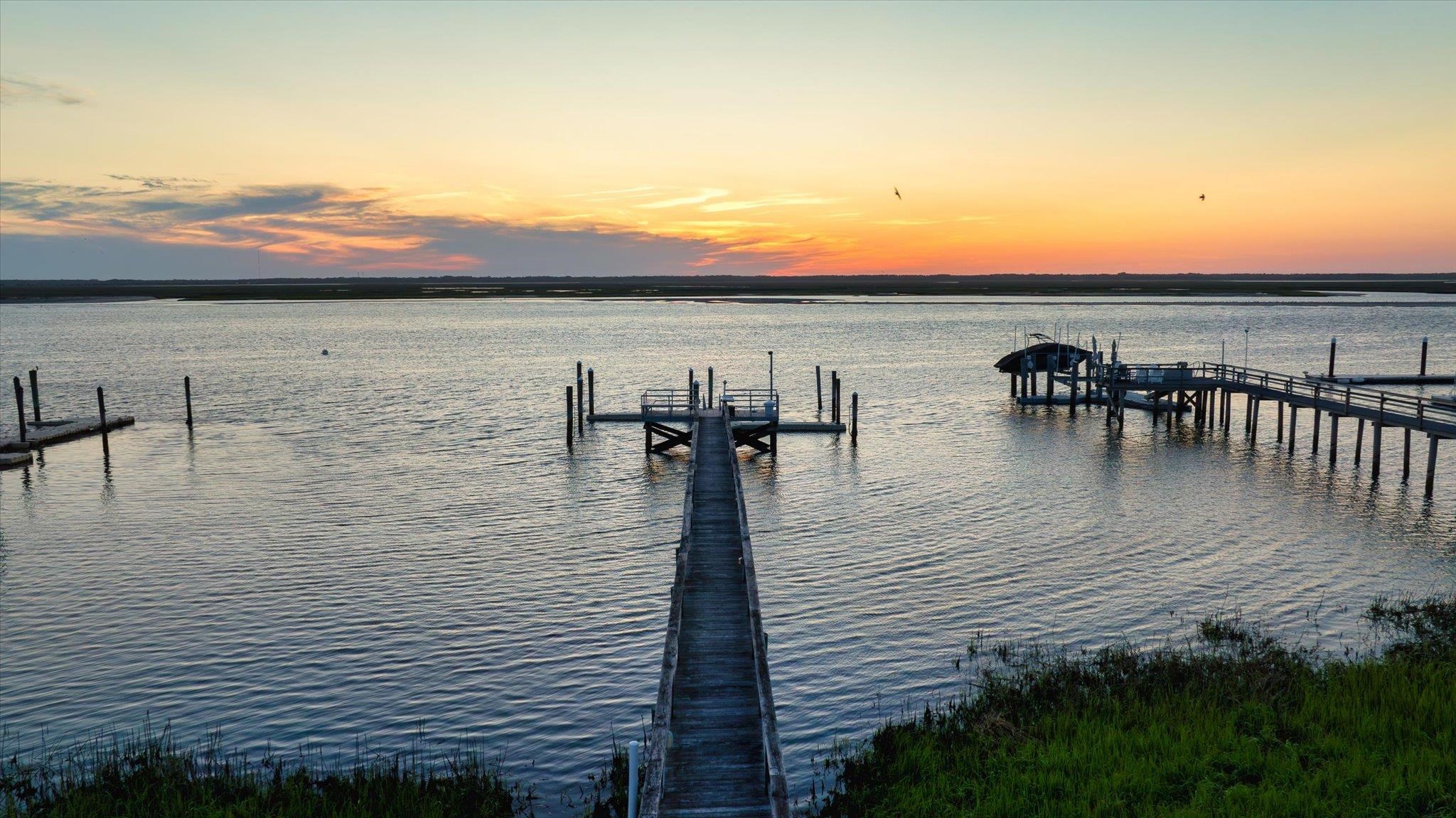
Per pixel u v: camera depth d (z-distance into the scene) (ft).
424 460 141.69
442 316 595.06
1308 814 42.88
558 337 403.75
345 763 55.31
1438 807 42.63
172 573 88.38
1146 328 432.66
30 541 98.73
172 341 377.30
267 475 130.31
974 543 96.73
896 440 157.58
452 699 63.31
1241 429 166.81
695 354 317.22
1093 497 116.26
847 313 603.26
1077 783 47.16
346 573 88.43
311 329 461.78
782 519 107.34
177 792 48.70
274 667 68.03
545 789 52.49
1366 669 57.98
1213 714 53.31
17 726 59.67
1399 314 536.42
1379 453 128.77
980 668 66.49
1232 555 91.56
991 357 300.81
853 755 54.60
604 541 99.25
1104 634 72.13
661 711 45.85
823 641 71.72
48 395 213.66
